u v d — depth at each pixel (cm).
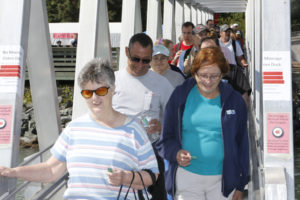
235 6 1966
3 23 299
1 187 277
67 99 2089
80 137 254
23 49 302
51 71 402
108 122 253
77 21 3136
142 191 255
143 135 256
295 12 3706
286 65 315
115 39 1986
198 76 316
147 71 414
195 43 563
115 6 3141
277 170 311
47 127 409
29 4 312
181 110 333
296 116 2320
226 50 574
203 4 1933
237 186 330
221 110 322
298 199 1362
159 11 970
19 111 301
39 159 351
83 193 251
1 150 293
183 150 325
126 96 412
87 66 247
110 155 248
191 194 334
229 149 322
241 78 476
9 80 297
